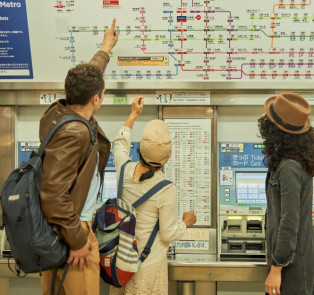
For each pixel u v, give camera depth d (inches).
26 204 70.4
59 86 117.7
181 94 118.4
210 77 116.3
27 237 70.2
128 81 117.0
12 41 115.1
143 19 113.0
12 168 121.3
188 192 118.3
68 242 72.1
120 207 86.1
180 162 118.9
